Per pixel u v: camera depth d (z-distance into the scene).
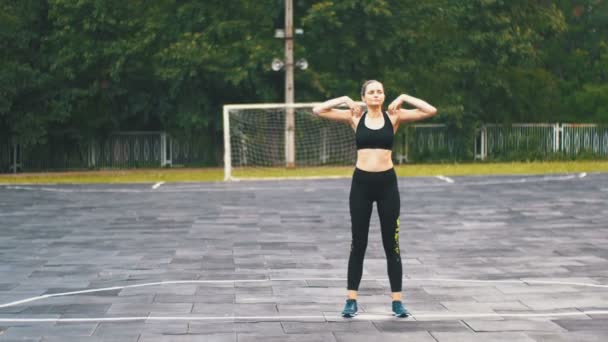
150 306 8.94
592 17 53.31
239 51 39.78
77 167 40.91
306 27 41.34
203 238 14.83
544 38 46.75
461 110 41.97
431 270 11.42
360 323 8.02
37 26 40.38
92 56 38.72
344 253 13.00
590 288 9.98
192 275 11.05
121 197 23.05
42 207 20.50
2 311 8.72
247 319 8.22
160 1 41.78
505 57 43.75
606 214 18.08
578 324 7.92
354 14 41.06
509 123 44.75
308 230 15.81
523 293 9.66
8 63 38.22
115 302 9.18
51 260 12.45
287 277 10.84
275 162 37.06
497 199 21.22
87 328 7.88
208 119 40.44
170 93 39.94
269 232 15.56
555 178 27.78
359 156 8.23
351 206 8.24
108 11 39.25
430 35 43.75
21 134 38.66
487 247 13.62
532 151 43.41
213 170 37.62
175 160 41.66
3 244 14.23
